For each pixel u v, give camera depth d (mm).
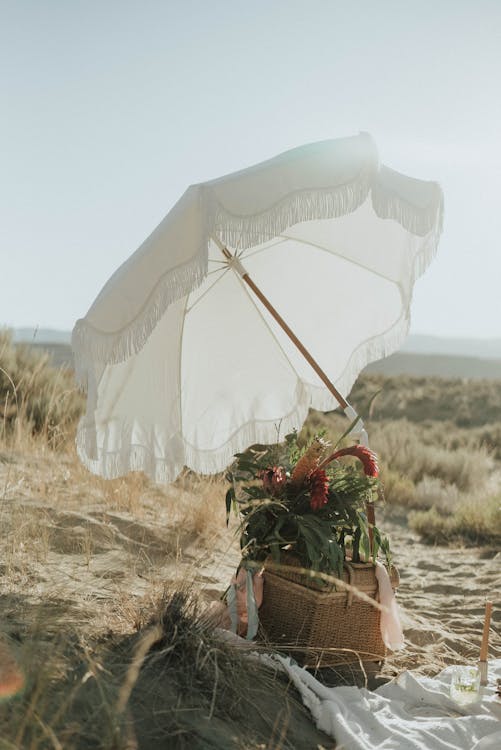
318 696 3137
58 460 6387
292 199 3283
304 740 2793
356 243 4316
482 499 8633
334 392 4062
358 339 4547
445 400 26891
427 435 17734
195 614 3195
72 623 3113
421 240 3973
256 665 3178
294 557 3555
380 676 3602
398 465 12258
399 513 8953
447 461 12242
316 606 3480
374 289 4457
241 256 4578
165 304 3285
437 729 2984
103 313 3449
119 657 2883
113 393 3951
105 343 3408
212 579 4426
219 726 2658
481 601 5141
